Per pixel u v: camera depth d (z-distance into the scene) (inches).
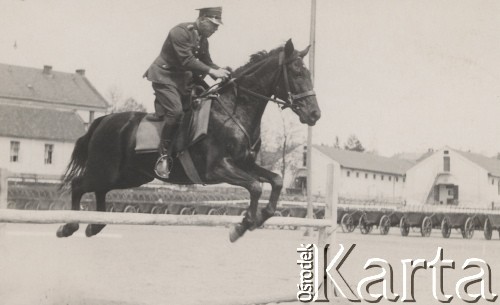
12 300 337.1
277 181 285.1
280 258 587.2
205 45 304.0
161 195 1464.1
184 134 292.4
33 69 2278.5
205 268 492.1
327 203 331.0
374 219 1043.9
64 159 2191.2
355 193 2276.1
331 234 329.1
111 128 317.4
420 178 2282.2
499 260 621.3
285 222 297.6
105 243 731.4
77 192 327.0
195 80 304.5
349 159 2246.6
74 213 242.1
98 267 488.1
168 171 294.4
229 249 676.1
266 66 294.4
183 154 292.8
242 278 436.5
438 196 2272.4
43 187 1285.7
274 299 304.0
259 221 280.8
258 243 783.1
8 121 2143.2
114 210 1178.0
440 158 2249.0
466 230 1016.9
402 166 2297.0
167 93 292.8
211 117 289.6
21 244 697.6
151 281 412.5
